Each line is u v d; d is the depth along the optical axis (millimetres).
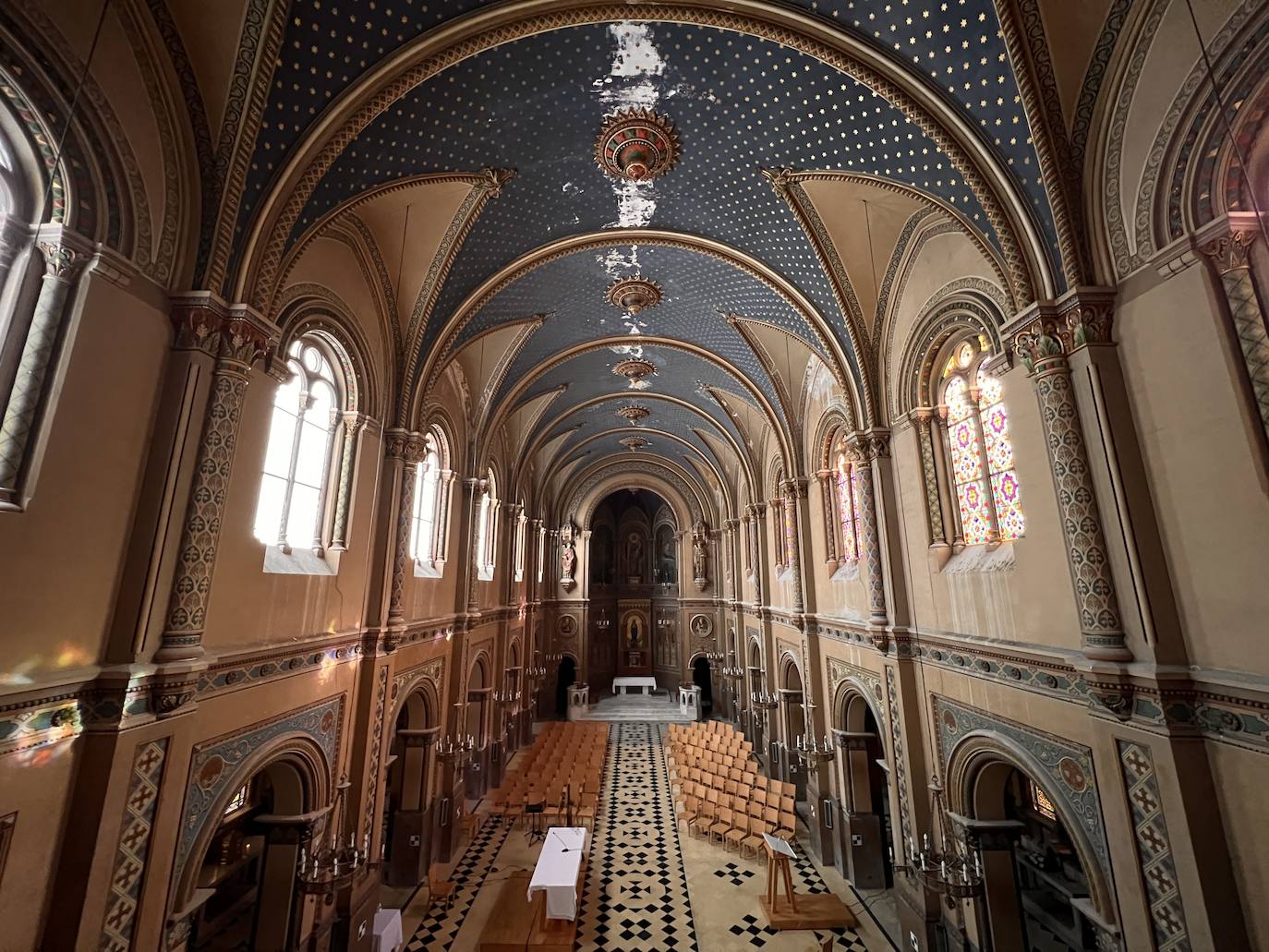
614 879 12133
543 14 6387
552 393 18562
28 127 4605
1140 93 5469
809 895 11305
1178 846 4859
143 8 5262
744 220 9906
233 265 6133
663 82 7625
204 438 5777
